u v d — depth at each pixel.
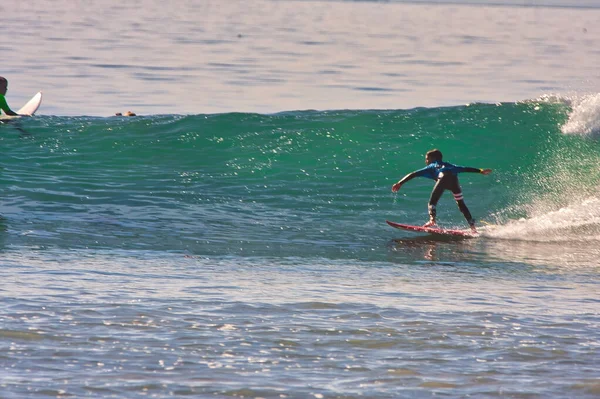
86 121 74.25
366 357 24.00
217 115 73.88
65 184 57.78
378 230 50.12
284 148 67.44
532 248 46.00
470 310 30.09
